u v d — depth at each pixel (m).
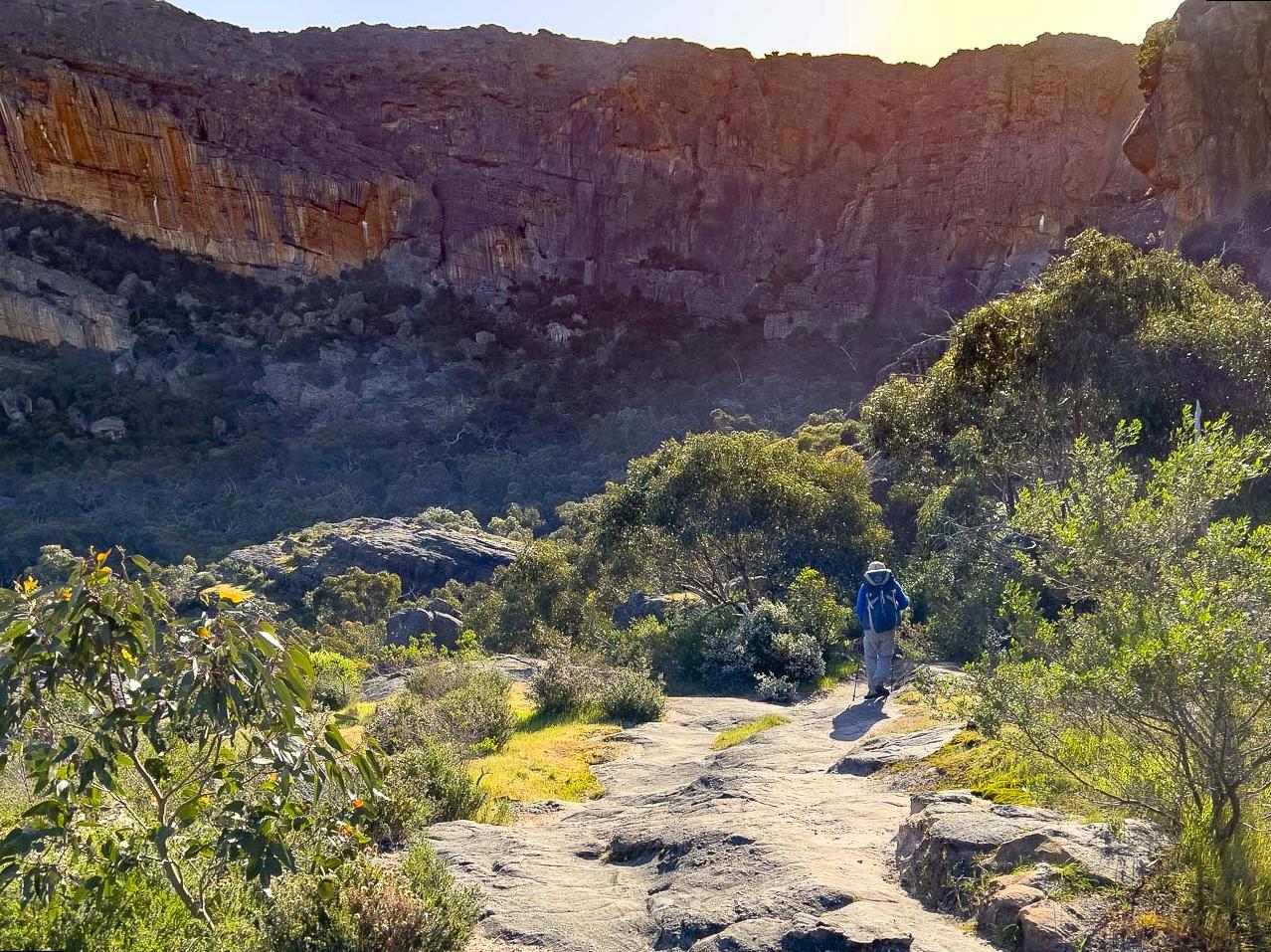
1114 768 4.23
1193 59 53.72
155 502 120.69
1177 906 3.52
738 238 197.12
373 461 139.88
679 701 16.28
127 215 177.00
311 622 62.19
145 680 3.74
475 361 181.25
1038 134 166.62
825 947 3.71
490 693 12.93
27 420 141.00
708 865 5.12
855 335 175.50
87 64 175.12
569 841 6.53
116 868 4.10
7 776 5.71
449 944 4.24
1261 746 3.73
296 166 185.75
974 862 4.23
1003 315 20.78
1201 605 3.75
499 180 198.12
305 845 4.52
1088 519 4.30
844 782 6.95
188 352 163.62
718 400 153.88
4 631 3.75
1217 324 17.70
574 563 34.22
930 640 16.69
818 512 26.89
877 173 183.75
